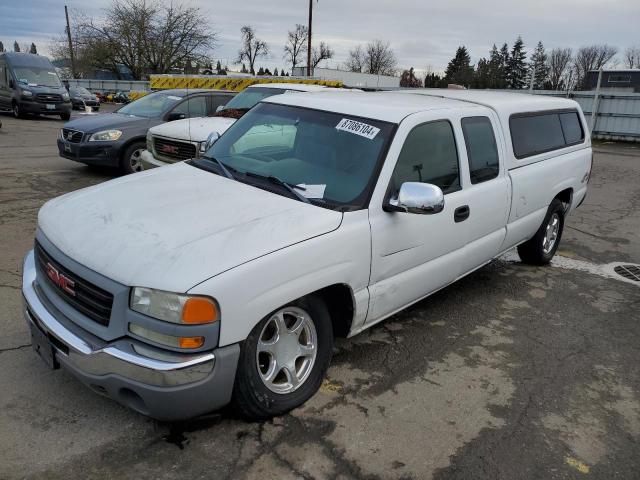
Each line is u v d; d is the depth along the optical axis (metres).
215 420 2.98
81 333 2.69
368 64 86.25
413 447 2.96
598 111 22.16
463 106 4.43
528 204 5.21
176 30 49.12
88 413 3.01
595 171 13.86
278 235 2.88
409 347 4.10
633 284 5.86
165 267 2.56
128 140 9.20
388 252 3.49
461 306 4.97
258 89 9.45
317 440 2.94
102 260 2.67
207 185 3.53
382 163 3.48
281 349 3.05
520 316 4.83
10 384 3.22
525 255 6.16
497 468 2.85
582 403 3.53
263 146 3.99
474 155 4.36
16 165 10.34
